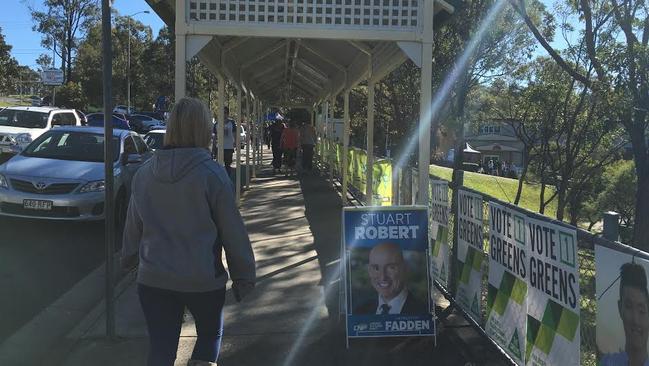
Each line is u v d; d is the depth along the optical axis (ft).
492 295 14.39
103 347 15.11
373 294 15.43
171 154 9.89
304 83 63.87
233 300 18.95
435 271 19.52
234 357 14.67
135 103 275.80
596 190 49.70
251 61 38.45
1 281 21.16
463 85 42.55
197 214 9.75
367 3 20.74
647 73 29.35
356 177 41.14
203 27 20.20
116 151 32.32
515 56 43.78
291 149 59.11
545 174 45.39
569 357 10.61
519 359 12.80
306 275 21.85
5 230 28.99
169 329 9.91
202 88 198.59
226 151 48.01
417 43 20.84
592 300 10.48
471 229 16.05
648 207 33.99
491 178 76.18
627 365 9.00
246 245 10.09
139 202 10.05
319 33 20.59
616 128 38.78
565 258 10.81
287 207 37.50
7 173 28.37
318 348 15.30
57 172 28.63
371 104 32.63
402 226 15.60
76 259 24.43
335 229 30.32
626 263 8.98
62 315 17.72
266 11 20.40
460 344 15.60
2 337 15.96
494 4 38.42
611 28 33.81
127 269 10.98
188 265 9.66
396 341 15.72
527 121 45.62
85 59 252.83
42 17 227.20
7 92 271.49
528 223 12.34
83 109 201.87
